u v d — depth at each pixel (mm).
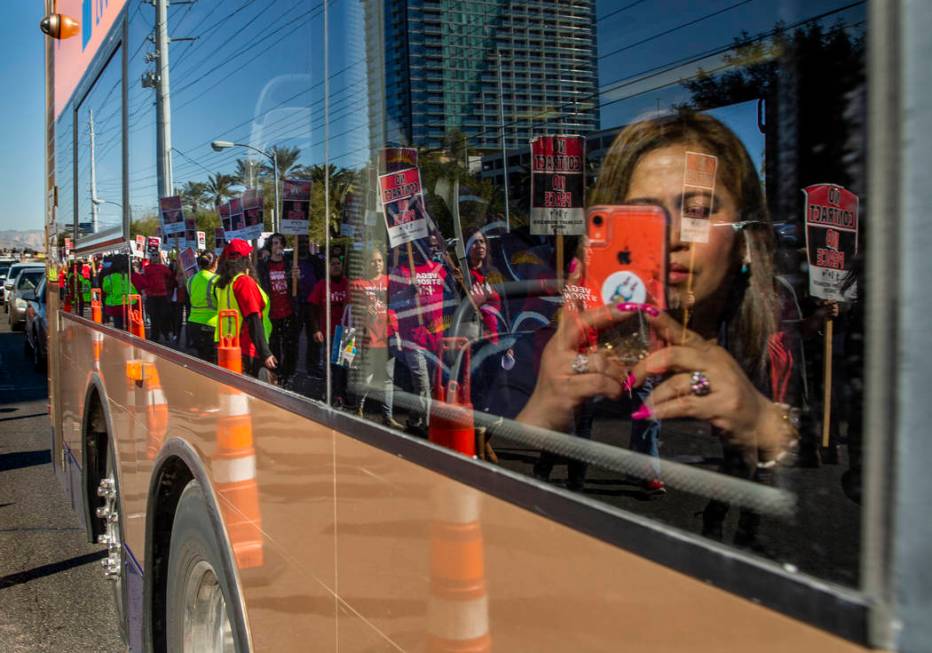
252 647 2346
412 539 1545
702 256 1322
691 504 1119
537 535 1200
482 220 1713
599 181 1557
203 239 2768
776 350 1183
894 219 758
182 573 2984
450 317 1657
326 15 1975
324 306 1938
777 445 1123
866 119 844
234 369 2467
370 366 1749
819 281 1159
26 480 7871
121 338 3992
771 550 956
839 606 791
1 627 4727
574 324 1418
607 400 1340
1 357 18344
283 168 2186
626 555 1037
